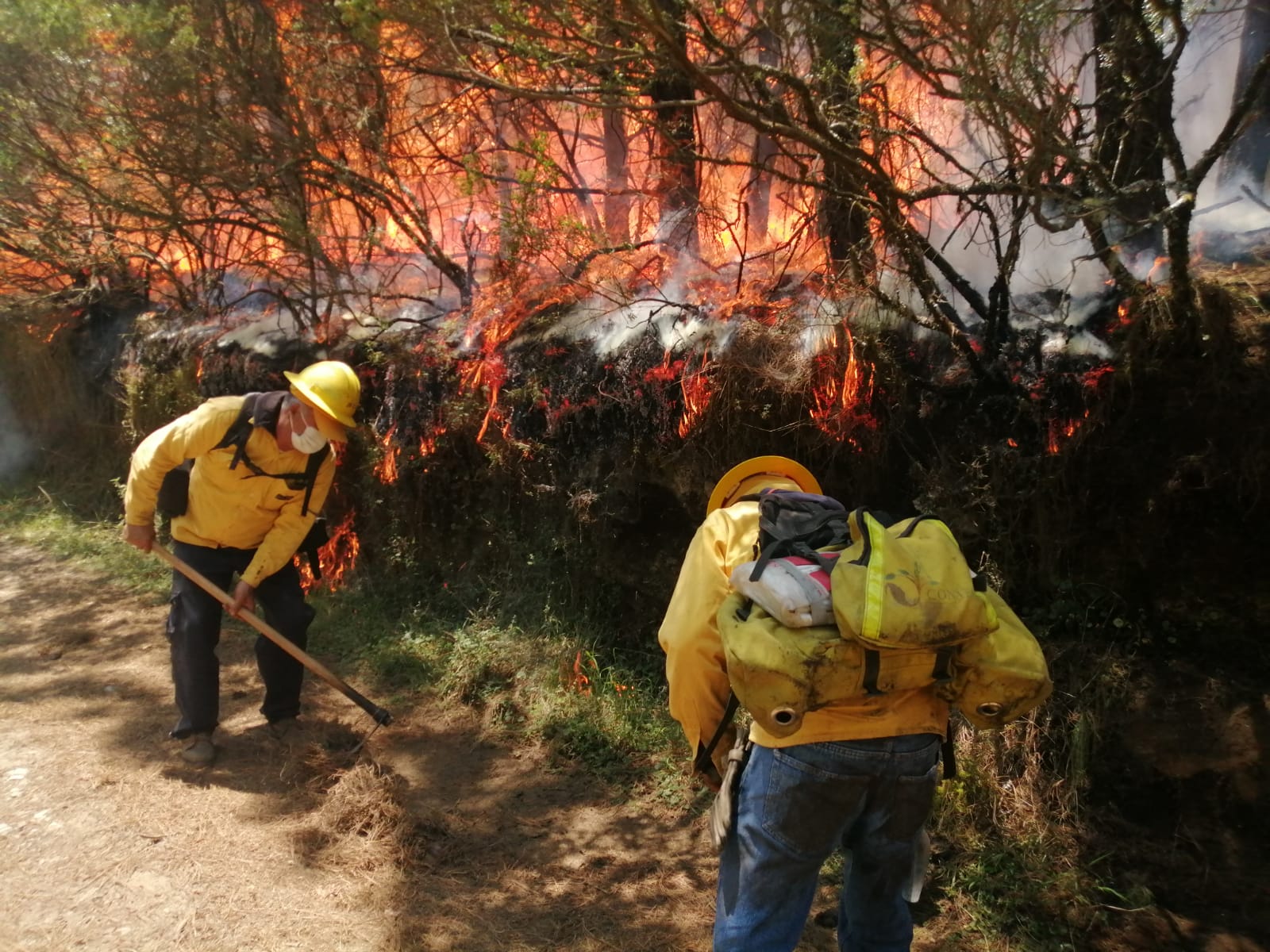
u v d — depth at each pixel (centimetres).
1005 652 206
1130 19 329
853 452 392
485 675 466
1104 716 339
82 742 414
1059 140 334
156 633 552
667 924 308
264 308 698
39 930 289
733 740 241
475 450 523
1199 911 311
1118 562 349
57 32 533
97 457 812
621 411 454
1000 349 371
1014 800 340
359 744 421
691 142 412
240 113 569
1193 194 313
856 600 195
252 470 383
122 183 616
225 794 373
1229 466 324
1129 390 338
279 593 414
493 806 377
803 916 225
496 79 455
